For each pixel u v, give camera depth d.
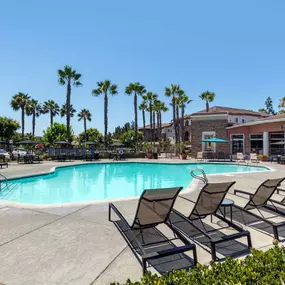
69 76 28.03
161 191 3.79
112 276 2.87
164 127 53.88
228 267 2.20
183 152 26.00
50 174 13.79
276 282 1.93
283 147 20.56
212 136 24.95
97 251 3.52
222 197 4.52
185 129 46.72
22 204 6.11
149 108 41.84
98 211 5.55
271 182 4.91
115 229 4.39
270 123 20.84
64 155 22.41
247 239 3.77
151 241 3.87
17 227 4.48
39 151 24.11
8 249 3.56
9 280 2.77
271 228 4.51
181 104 35.75
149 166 20.12
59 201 8.85
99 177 15.02
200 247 3.70
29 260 3.24
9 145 32.72
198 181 9.72
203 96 34.47
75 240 3.90
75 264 3.14
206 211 4.44
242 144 23.44
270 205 5.94
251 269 2.13
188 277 2.06
